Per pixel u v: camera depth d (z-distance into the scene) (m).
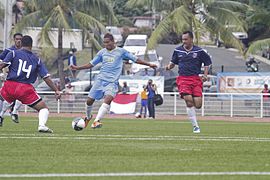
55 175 14.16
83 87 73.62
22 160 16.81
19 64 25.94
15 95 26.14
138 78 64.25
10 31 75.19
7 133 26.25
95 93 29.81
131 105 61.78
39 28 80.44
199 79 30.00
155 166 15.84
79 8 78.88
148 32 132.12
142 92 58.78
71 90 65.50
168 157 17.86
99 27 77.38
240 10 81.19
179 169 15.33
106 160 17.00
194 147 20.94
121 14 141.88
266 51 106.12
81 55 98.31
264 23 82.56
